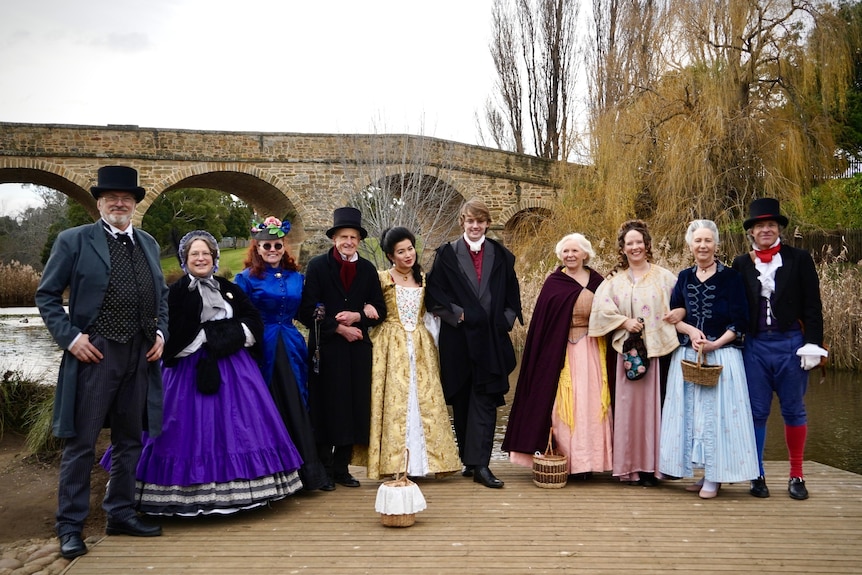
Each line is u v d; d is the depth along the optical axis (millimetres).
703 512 4105
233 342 4117
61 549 3533
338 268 4758
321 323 4629
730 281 4426
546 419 4805
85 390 3625
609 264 12859
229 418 4035
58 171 21703
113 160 22219
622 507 4215
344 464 4797
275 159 23781
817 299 4340
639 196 15180
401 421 4695
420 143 23938
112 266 3699
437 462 4762
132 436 3789
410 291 4906
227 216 47375
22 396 6562
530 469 5301
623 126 15391
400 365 4773
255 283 4574
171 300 4125
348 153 24078
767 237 4434
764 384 4441
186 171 22922
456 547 3574
